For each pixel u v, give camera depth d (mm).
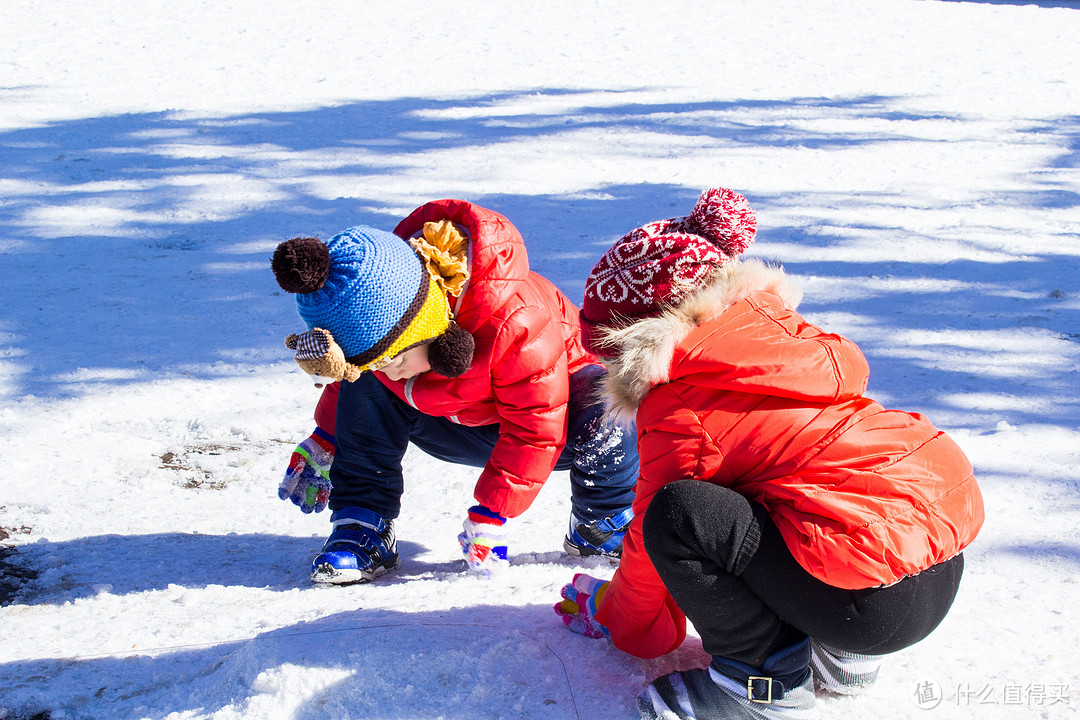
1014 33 14398
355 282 1982
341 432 2676
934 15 16000
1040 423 3447
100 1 16828
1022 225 6215
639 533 1873
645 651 1992
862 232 6133
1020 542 2562
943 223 6305
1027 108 9891
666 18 15750
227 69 12398
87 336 4645
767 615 1726
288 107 10391
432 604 2289
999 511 2773
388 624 2074
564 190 7273
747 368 1781
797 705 1761
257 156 8422
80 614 2381
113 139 9008
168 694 1954
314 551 2850
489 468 2506
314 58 13016
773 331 1845
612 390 1952
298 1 17062
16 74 12070
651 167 7875
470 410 2521
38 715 1913
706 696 1798
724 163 7969
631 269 1992
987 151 8227
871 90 10953
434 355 2160
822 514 1655
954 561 1756
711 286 1951
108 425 3734
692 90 11062
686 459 1789
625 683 1931
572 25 15211
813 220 6410
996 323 4570
